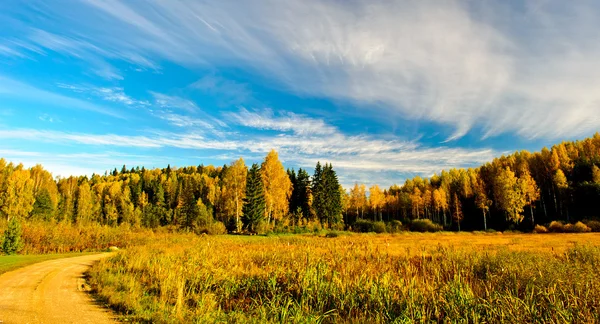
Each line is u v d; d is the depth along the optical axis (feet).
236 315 26.48
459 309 25.68
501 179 206.69
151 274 41.83
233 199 186.60
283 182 185.68
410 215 322.14
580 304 24.45
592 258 44.50
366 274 36.55
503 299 25.99
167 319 24.50
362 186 293.43
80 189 272.72
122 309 27.37
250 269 45.29
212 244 83.05
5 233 83.56
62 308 27.66
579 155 245.86
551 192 229.66
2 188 210.38
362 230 192.44
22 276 45.14
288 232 162.50
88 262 64.34
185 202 204.54
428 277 37.09
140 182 318.04
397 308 27.91
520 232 172.55
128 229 132.87
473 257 48.01
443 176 339.36
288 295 31.63
